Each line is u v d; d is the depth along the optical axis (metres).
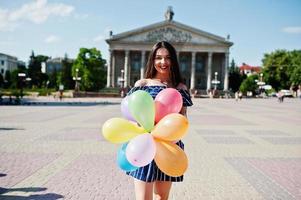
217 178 8.66
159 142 3.98
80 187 7.57
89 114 27.95
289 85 115.75
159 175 4.04
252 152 12.41
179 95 4.12
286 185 8.13
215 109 39.41
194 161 10.68
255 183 8.26
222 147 13.38
